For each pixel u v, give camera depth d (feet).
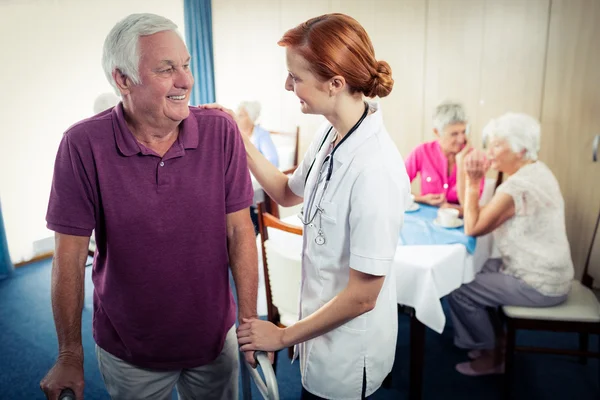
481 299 6.97
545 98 10.13
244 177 4.12
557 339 8.46
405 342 8.45
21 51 11.27
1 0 10.81
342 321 3.76
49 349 8.51
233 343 4.53
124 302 3.94
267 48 13.84
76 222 3.72
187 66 3.53
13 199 11.68
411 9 11.10
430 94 11.39
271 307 6.86
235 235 4.23
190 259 3.92
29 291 10.70
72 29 11.98
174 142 3.70
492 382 7.38
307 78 3.51
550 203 6.54
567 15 9.55
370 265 3.54
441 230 7.11
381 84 3.54
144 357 4.10
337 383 4.24
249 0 13.75
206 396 4.52
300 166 4.65
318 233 3.94
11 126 11.40
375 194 3.51
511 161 6.69
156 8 13.65
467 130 8.54
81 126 3.57
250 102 11.33
